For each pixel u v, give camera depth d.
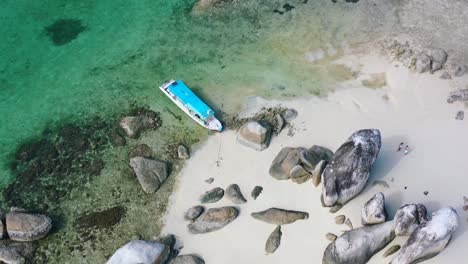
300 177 31.34
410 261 26.66
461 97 34.47
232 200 31.05
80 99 38.25
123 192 32.41
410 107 34.69
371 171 31.31
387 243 27.86
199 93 37.28
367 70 37.34
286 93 36.53
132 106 37.16
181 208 31.30
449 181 30.55
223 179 32.25
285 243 28.88
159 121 35.81
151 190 32.06
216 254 29.02
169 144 34.44
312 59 38.59
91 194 32.56
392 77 36.56
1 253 29.41
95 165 33.97
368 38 39.47
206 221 30.17
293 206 30.34
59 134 36.19
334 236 28.69
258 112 35.53
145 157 33.78
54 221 31.44
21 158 35.06
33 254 30.03
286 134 34.00
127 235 30.47
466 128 33.03
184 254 29.25
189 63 39.59
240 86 37.44
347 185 29.17
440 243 26.34
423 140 32.72
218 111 35.97
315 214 29.83
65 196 32.66
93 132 35.97
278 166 31.95
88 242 30.36
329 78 37.19
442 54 36.94
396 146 32.56
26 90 39.22
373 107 35.00
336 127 34.06
